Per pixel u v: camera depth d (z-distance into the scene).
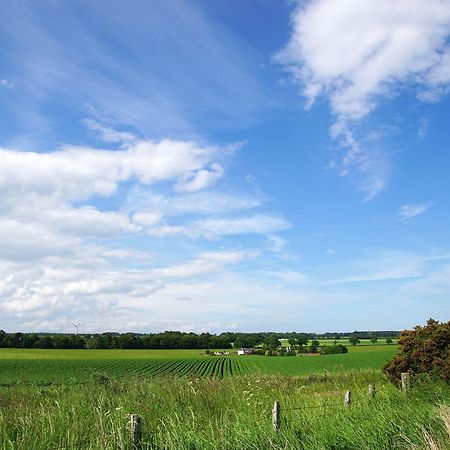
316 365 67.00
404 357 22.45
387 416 11.41
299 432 10.25
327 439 9.85
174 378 15.38
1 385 20.69
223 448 9.05
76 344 134.00
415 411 12.27
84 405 11.30
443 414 11.05
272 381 17.00
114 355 107.88
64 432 9.19
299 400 13.75
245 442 9.40
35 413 10.09
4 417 9.85
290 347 117.50
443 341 21.67
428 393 15.29
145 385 14.34
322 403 13.16
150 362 85.31
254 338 144.62
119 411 10.41
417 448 9.23
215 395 13.23
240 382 16.14
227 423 10.16
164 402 12.07
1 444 8.17
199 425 10.00
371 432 10.29
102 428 9.01
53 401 11.87
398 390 16.47
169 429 9.55
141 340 139.12
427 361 21.53
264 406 12.58
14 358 94.56
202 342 142.12
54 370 64.50
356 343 137.88
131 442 8.75
